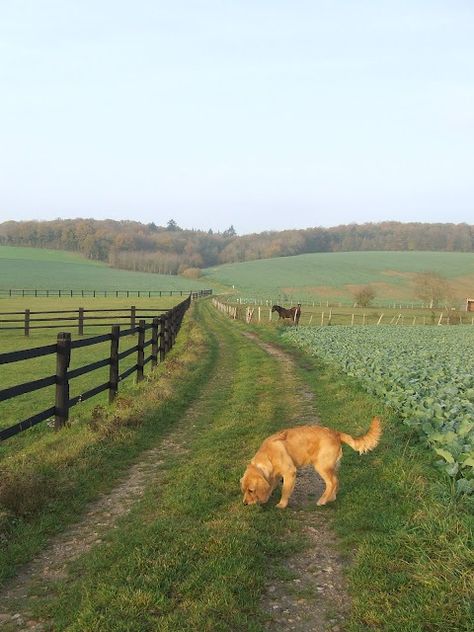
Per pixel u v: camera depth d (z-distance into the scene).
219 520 5.40
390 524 5.16
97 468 7.11
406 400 10.45
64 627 3.82
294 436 6.11
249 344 23.72
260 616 3.93
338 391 12.54
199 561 4.56
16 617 3.99
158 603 3.97
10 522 5.43
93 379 15.12
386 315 57.94
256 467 6.00
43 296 72.00
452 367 14.85
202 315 42.69
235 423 9.53
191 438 8.85
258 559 4.68
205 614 3.85
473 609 3.68
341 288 100.19
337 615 3.94
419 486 6.03
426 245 185.25
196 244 180.88
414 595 3.97
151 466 7.43
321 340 23.27
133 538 5.03
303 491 6.50
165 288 96.38
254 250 181.75
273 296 86.12
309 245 192.12
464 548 4.42
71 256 165.50
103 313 41.34
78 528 5.52
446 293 72.81
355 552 4.85
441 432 7.92
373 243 189.62
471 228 185.75
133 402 10.35
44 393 13.18
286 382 14.16
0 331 27.12
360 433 8.71
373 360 16.17
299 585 4.35
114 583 4.26
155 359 15.89
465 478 5.94
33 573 4.63
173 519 5.49
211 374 15.45
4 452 8.22
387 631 3.65
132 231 179.38
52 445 7.93
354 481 6.55
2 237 190.00
